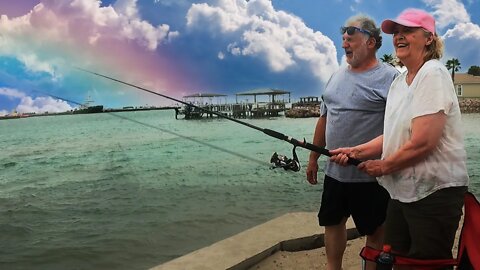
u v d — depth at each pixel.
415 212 1.75
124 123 47.50
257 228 3.73
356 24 2.42
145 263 4.84
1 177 14.16
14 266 5.05
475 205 1.74
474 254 1.70
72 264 5.03
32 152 23.86
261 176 11.73
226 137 28.09
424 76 1.69
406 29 1.79
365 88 2.40
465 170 1.73
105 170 15.30
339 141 2.50
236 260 3.10
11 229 6.70
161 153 20.83
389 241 1.91
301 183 10.23
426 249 1.74
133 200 8.99
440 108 1.65
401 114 1.78
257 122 42.91
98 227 6.66
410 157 1.71
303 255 3.36
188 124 41.38
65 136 34.12
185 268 3.00
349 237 3.65
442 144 1.69
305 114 49.09
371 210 2.46
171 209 7.83
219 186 10.42
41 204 8.95
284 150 20.05
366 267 2.33
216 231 6.10
